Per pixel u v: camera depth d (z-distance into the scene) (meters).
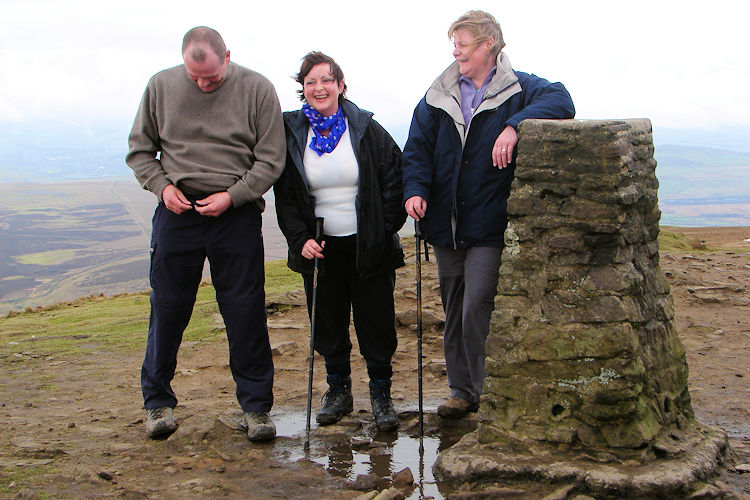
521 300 4.29
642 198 4.32
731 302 9.95
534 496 3.82
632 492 3.74
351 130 4.95
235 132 4.77
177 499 3.88
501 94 4.65
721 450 4.31
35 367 7.75
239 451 4.74
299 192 5.04
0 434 5.15
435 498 3.94
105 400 6.24
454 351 5.27
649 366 4.20
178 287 4.96
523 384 4.22
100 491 3.97
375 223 4.93
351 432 5.14
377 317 5.21
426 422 5.32
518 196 4.27
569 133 4.12
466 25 4.61
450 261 5.07
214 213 4.73
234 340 5.00
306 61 4.88
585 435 4.04
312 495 3.98
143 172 4.85
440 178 4.90
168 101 4.75
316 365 7.31
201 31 4.52
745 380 6.37
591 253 4.13
